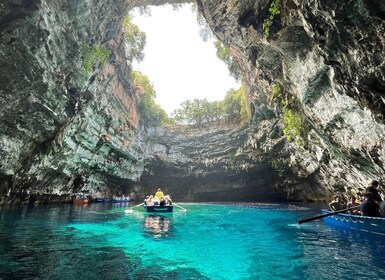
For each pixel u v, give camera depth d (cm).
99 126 2291
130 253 666
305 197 3269
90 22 1542
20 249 654
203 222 1251
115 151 2777
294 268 562
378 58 817
